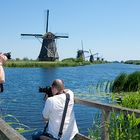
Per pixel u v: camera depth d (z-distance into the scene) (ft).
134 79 85.76
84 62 491.31
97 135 21.48
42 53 362.33
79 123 56.80
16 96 108.47
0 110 46.68
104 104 18.86
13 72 309.42
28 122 56.85
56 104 18.22
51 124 18.30
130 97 26.21
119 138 18.65
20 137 10.34
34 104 85.46
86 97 86.99
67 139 18.30
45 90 19.35
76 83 175.63
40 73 291.79
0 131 12.03
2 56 22.40
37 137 18.61
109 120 18.90
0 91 22.63
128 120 18.24
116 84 89.25
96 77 238.07
